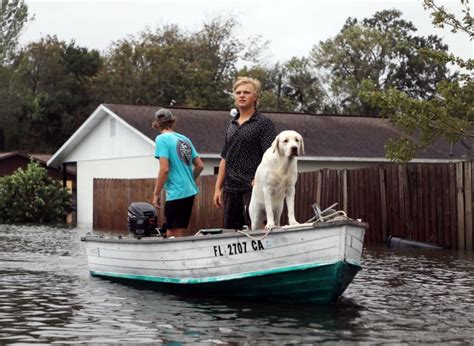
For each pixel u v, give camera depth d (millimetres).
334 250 7676
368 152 28109
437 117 16078
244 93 8617
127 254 9742
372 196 17219
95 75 61375
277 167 7980
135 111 29062
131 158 28641
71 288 9555
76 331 6723
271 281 8141
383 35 63844
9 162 42469
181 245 8773
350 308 8016
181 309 7934
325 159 26719
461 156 29188
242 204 8727
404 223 16516
